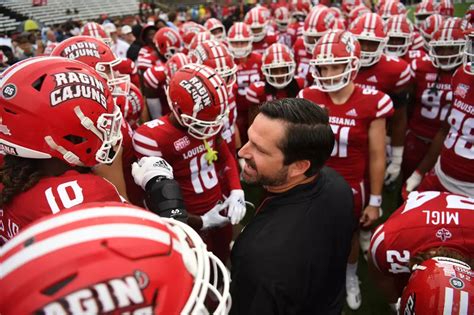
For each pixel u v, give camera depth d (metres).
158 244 0.70
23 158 1.16
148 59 5.25
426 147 3.54
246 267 1.16
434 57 3.16
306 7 7.70
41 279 0.61
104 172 1.75
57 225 0.67
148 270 0.66
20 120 1.09
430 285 1.18
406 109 3.43
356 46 2.41
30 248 0.65
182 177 2.27
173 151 2.15
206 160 2.32
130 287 0.63
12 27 18.22
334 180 1.45
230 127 3.20
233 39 4.35
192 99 1.96
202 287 0.79
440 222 1.53
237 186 2.47
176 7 23.91
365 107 2.41
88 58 2.20
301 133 1.23
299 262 1.17
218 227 2.48
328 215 1.30
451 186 2.61
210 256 0.96
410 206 1.66
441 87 3.30
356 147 2.48
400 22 4.26
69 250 0.63
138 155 2.16
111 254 0.64
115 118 1.27
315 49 2.44
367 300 2.84
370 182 2.63
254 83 3.75
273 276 1.12
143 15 17.66
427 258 1.40
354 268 2.79
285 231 1.20
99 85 1.22
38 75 1.12
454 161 2.54
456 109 2.51
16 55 7.83
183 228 0.93
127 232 0.68
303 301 1.21
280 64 3.38
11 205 1.13
